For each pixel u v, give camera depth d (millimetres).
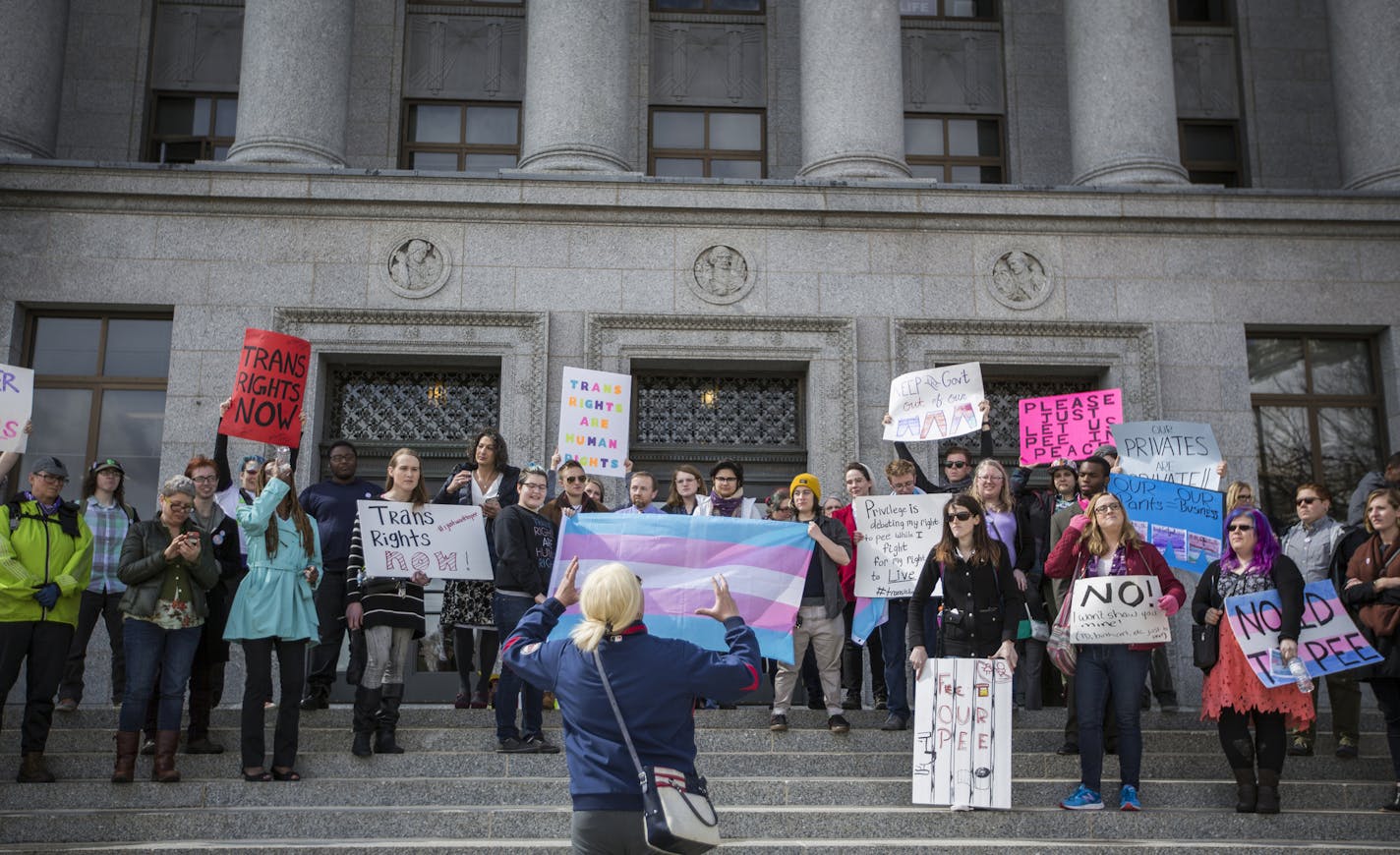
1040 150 17203
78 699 10398
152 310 14156
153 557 8531
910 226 14680
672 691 5074
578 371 11859
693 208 14469
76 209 14078
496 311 14094
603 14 15164
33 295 13844
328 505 10531
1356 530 9633
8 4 14719
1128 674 8492
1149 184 15062
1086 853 7562
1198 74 17625
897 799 8695
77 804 8453
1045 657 12586
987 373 14875
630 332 14289
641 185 14430
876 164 14961
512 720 9188
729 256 14500
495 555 10000
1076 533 8906
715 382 14836
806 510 10156
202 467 9219
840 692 9781
